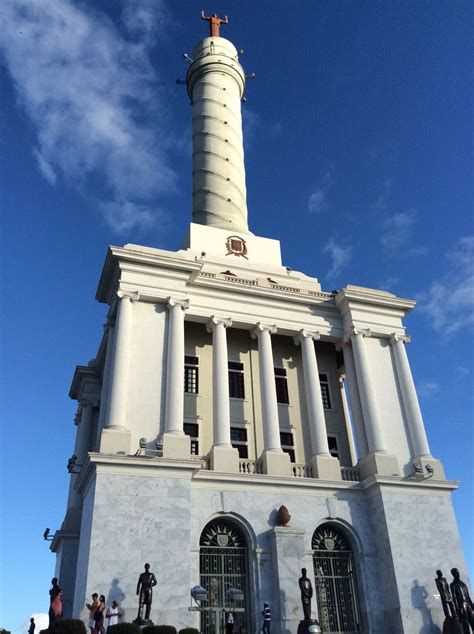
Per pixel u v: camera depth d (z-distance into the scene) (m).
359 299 36.56
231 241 41.38
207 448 32.75
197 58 53.47
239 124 51.31
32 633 28.70
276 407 32.53
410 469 32.34
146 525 25.12
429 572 28.66
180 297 32.44
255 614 26.22
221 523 28.34
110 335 33.31
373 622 27.77
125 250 32.03
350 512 30.31
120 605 23.05
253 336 35.56
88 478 27.62
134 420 28.47
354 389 35.09
